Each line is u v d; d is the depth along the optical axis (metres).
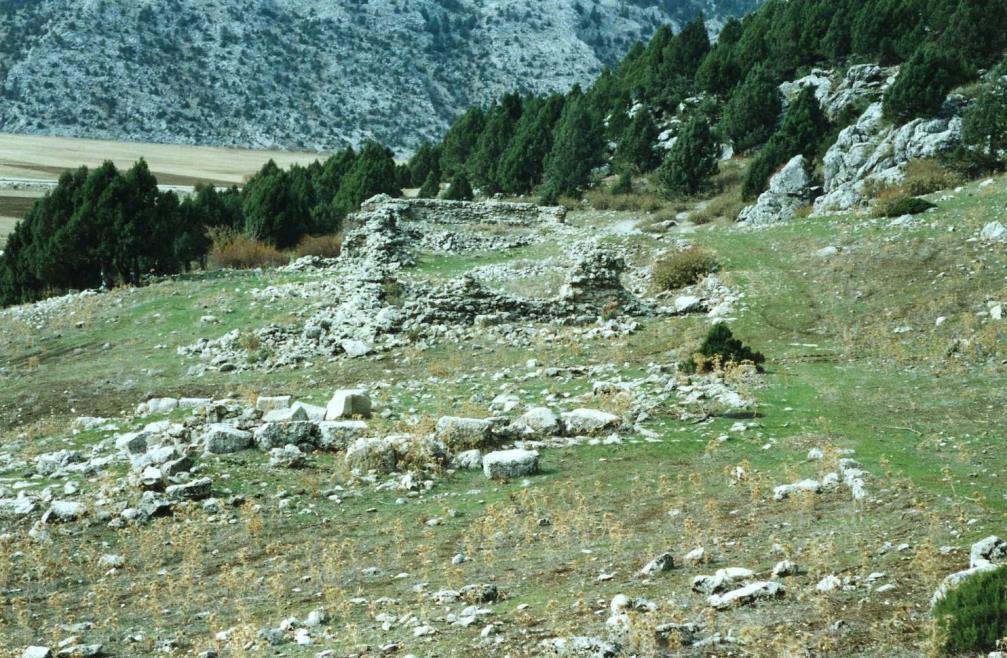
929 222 35.97
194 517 14.67
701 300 32.66
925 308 28.44
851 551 10.84
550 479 16.09
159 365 30.02
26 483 16.56
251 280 40.47
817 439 17.42
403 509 14.92
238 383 27.16
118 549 13.54
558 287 36.94
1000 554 9.72
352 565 12.48
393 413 20.88
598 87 96.75
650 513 13.80
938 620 7.84
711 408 20.22
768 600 9.34
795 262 35.28
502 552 12.51
